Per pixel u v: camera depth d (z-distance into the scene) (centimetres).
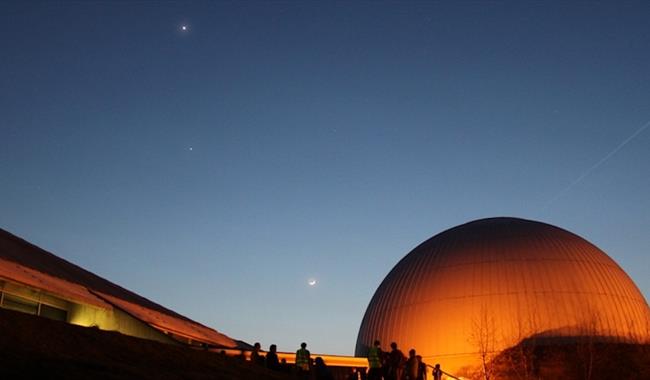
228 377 1549
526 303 4712
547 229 5347
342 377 3862
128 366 1316
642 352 4328
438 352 4756
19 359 1123
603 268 5038
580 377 4206
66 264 3331
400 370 2112
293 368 2211
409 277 5362
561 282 4800
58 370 1123
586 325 4584
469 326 4725
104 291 3028
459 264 5103
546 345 4500
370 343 5278
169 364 1491
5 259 2416
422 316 4975
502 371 4403
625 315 4762
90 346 1389
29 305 2330
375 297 5672
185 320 3756
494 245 5138
